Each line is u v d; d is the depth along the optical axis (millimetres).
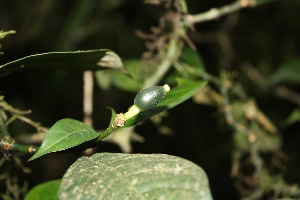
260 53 869
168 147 939
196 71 598
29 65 423
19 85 843
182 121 924
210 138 921
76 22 743
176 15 548
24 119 460
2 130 443
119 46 828
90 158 384
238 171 710
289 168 900
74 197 365
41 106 791
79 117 913
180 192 360
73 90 908
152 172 368
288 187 592
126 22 818
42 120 790
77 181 370
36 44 851
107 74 626
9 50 833
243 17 860
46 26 837
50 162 881
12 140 427
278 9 850
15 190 496
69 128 384
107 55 424
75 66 432
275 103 870
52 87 753
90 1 741
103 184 367
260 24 866
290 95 799
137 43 823
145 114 423
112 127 397
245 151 686
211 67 852
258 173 615
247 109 664
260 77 810
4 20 821
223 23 784
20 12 820
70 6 833
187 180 362
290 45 868
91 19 786
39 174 865
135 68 597
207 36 792
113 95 889
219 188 928
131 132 563
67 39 754
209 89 659
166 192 361
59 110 886
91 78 589
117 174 370
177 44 570
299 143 907
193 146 934
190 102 912
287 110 873
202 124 921
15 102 840
